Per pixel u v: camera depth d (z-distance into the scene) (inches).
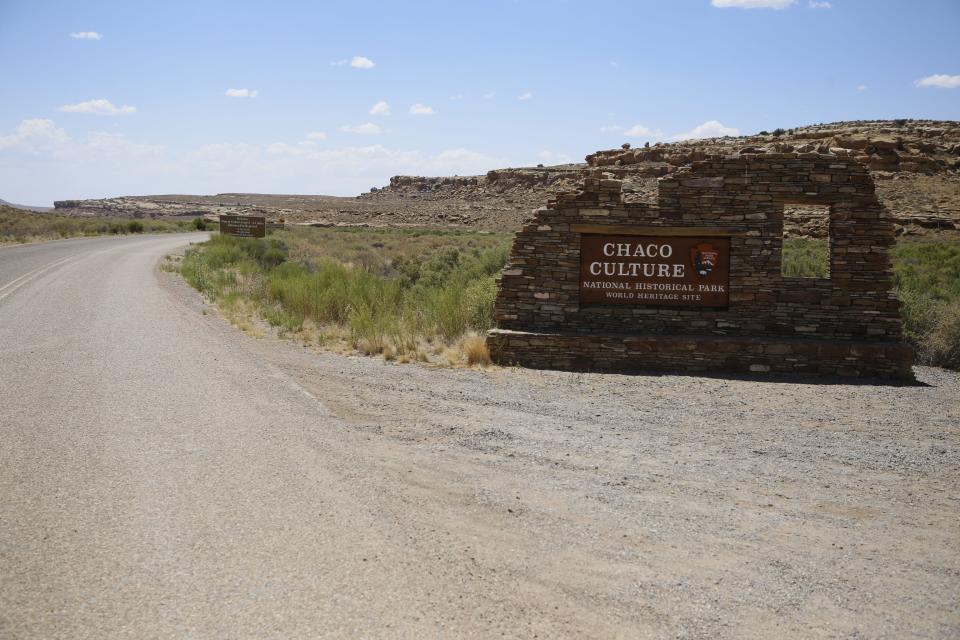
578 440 355.9
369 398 422.9
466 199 4987.7
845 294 550.6
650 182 3046.3
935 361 602.2
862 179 545.6
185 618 175.6
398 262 1301.7
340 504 252.8
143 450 300.8
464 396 440.5
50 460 284.5
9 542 212.8
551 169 5027.1
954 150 2800.2
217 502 249.3
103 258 1309.1
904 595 210.1
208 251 1376.7
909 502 287.4
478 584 201.3
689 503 277.6
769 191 550.9
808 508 277.7
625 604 195.6
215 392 406.0
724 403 442.9
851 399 459.5
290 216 4662.9
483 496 273.3
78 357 485.4
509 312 575.2
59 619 173.2
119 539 217.5
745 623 189.3
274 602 184.7
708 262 558.9
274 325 679.7
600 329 569.6
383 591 193.5
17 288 871.7
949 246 1569.9
